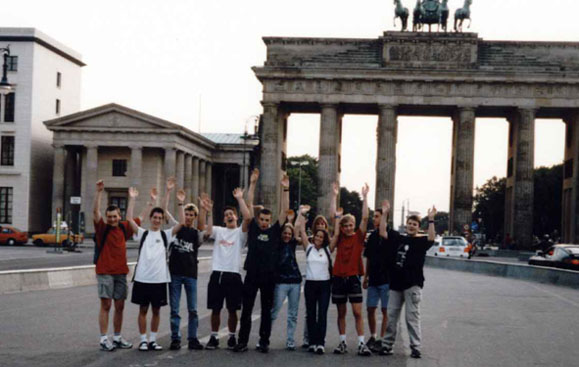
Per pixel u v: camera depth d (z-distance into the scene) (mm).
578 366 18547
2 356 18453
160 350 19922
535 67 117250
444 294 39594
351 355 19828
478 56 118500
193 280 20312
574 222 116062
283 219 20547
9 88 69562
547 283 49906
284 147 127125
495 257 98375
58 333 22469
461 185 116750
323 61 119125
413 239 19891
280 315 29234
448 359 19219
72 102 143375
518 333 24312
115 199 129750
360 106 122938
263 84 118875
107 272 19734
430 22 121250
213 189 162250
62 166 125438
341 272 20156
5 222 127375
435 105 118000
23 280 36250
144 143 125562
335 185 21812
